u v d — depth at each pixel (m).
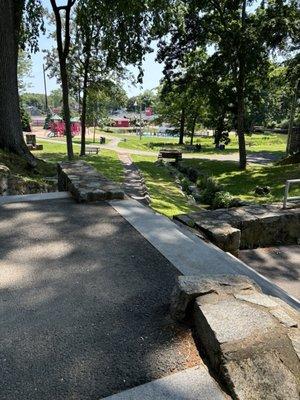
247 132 31.69
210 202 12.83
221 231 5.72
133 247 3.70
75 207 5.00
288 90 22.77
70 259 3.42
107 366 2.07
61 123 50.47
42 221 4.43
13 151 10.62
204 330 2.17
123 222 4.42
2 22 9.98
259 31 17.61
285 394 1.73
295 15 17.31
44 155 24.27
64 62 17.73
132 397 1.86
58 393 1.89
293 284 5.48
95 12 15.26
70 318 2.52
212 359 2.03
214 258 3.50
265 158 29.95
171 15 14.77
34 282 3.00
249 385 1.78
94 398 1.86
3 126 10.47
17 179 7.93
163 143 47.88
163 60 20.16
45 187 8.96
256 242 6.79
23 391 1.90
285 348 1.92
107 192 5.30
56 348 2.22
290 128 26.41
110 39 16.16
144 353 2.17
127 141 48.12
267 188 14.09
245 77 20.09
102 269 3.23
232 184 16.28
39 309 2.62
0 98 10.34
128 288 2.91
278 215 6.87
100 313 2.57
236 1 18.27
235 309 2.22
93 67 22.70
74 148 31.02
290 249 6.83
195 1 18.16
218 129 26.59
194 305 2.36
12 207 4.98
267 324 2.08
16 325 2.44
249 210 7.20
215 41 19.94
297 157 20.75
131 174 17.23
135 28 15.37
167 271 3.20
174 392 1.87
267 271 5.88
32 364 2.09
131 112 109.88
